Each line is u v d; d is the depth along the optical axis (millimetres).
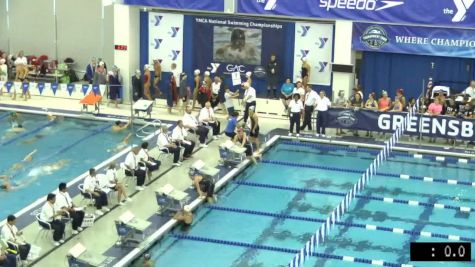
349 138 30234
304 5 31797
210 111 29734
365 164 27781
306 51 32969
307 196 24500
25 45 38906
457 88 31469
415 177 26328
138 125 31344
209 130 29266
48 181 24891
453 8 29797
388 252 20438
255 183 25594
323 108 30125
